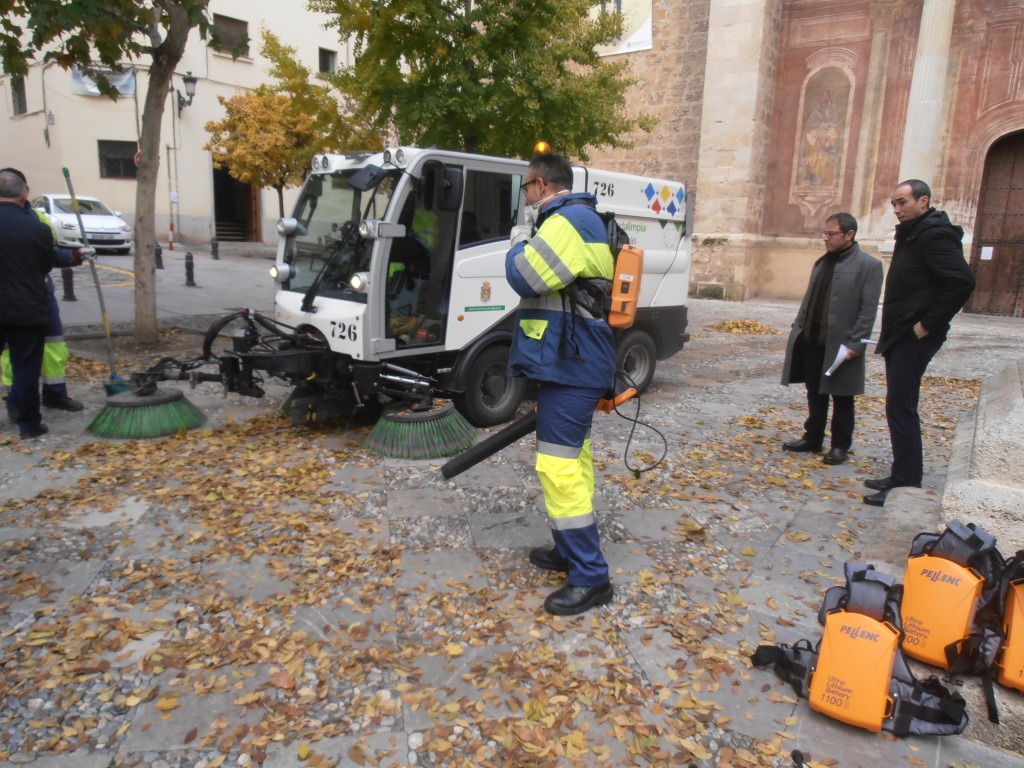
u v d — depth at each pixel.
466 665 3.03
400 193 5.50
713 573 3.89
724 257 18.70
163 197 25.73
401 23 8.98
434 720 2.70
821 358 5.76
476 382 6.30
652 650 3.17
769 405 7.94
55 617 3.28
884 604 2.79
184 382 7.75
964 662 2.75
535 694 2.84
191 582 3.62
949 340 13.40
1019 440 2.89
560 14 9.03
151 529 4.19
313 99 10.97
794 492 5.15
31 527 4.16
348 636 3.21
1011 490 2.87
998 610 2.76
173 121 25.39
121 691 2.82
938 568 2.86
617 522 4.50
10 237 5.23
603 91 10.18
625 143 11.17
